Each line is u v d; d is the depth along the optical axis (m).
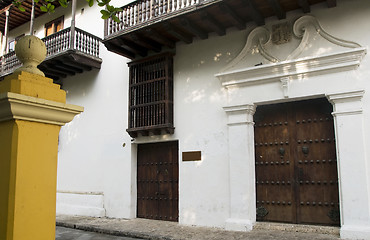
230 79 8.10
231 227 7.61
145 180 9.74
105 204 10.23
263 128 8.05
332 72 6.92
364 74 6.64
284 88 7.38
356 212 6.39
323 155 7.28
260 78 7.65
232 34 8.36
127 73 10.32
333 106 6.94
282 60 7.55
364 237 6.19
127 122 10.06
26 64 2.32
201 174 8.39
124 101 10.27
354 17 6.88
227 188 7.95
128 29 8.41
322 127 7.38
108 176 10.31
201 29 8.39
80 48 10.52
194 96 8.79
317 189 7.25
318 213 7.17
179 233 7.53
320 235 6.67
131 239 7.51
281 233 6.98
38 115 2.13
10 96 1.94
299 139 7.59
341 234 6.41
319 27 7.16
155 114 9.09
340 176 6.65
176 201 9.07
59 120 2.27
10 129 2.07
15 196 1.99
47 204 2.16
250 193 7.64
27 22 14.45
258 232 7.19
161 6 8.14
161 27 8.18
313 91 7.08
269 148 7.91
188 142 8.72
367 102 6.57
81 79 11.57
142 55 9.62
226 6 7.05
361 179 6.43
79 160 11.22
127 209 9.70
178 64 9.19
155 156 9.64
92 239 7.53
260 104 7.92
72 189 11.23
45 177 2.16
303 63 7.13
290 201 7.50
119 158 10.12
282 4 7.23
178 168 9.14
